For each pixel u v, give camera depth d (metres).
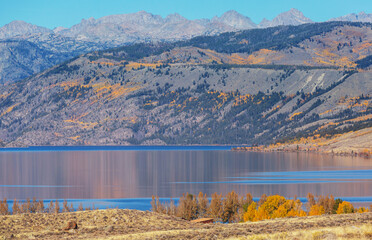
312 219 94.56
